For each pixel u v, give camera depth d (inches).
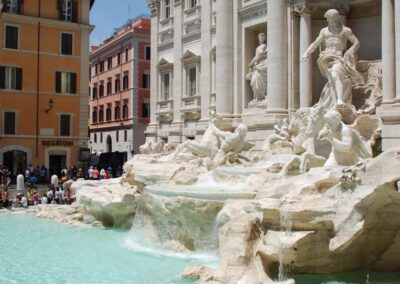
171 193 797.9
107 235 954.7
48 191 1476.4
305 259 601.9
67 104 2150.6
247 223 622.8
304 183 667.4
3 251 811.4
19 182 1491.1
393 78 943.0
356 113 970.1
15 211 1302.9
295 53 1179.9
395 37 920.9
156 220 830.5
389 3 952.9
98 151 3309.5
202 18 1562.5
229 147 1053.8
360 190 602.5
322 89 1167.6
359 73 1044.5
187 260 727.1
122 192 1031.6
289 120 1133.7
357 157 729.6
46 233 979.9
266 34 1322.6
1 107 2012.8
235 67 1362.0
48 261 739.4
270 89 1197.7
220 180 908.6
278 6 1186.0
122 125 2920.8
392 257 652.1
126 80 2893.7
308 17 1146.7
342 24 1063.6
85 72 2191.2
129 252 794.8
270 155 1015.6
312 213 597.3
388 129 898.7
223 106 1368.1
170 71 1791.3
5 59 2027.6
